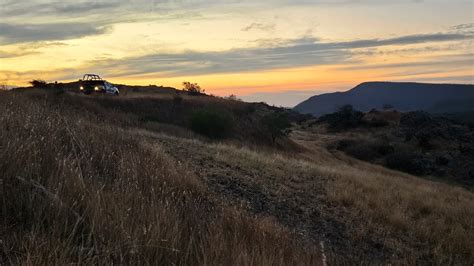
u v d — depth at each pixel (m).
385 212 10.48
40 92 28.16
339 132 89.06
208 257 3.90
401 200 12.62
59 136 6.89
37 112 8.34
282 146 47.59
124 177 6.04
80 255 3.29
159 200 5.21
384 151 64.69
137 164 6.95
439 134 75.00
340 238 8.28
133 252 3.50
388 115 95.06
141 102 42.97
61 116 8.65
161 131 29.84
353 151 64.69
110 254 3.54
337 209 10.34
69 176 4.90
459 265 7.81
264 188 10.56
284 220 8.51
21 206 4.01
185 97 51.66
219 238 4.49
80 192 4.55
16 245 3.38
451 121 89.31
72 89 44.72
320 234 8.22
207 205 6.88
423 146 70.81
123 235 3.81
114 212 4.28
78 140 7.07
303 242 6.80
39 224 3.77
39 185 4.34
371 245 8.26
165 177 7.11
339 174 15.66
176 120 41.62
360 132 86.19
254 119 50.50
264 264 4.00
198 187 7.77
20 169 4.69
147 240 3.88
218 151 15.10
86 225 3.98
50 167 5.11
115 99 41.38
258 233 5.36
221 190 9.27
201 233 4.73
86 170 5.69
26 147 5.19
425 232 9.60
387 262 7.11
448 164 60.62
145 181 6.14
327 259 6.00
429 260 8.04
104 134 8.98
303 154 47.91
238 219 5.69
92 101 37.00
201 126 36.34
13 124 6.42
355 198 11.41
